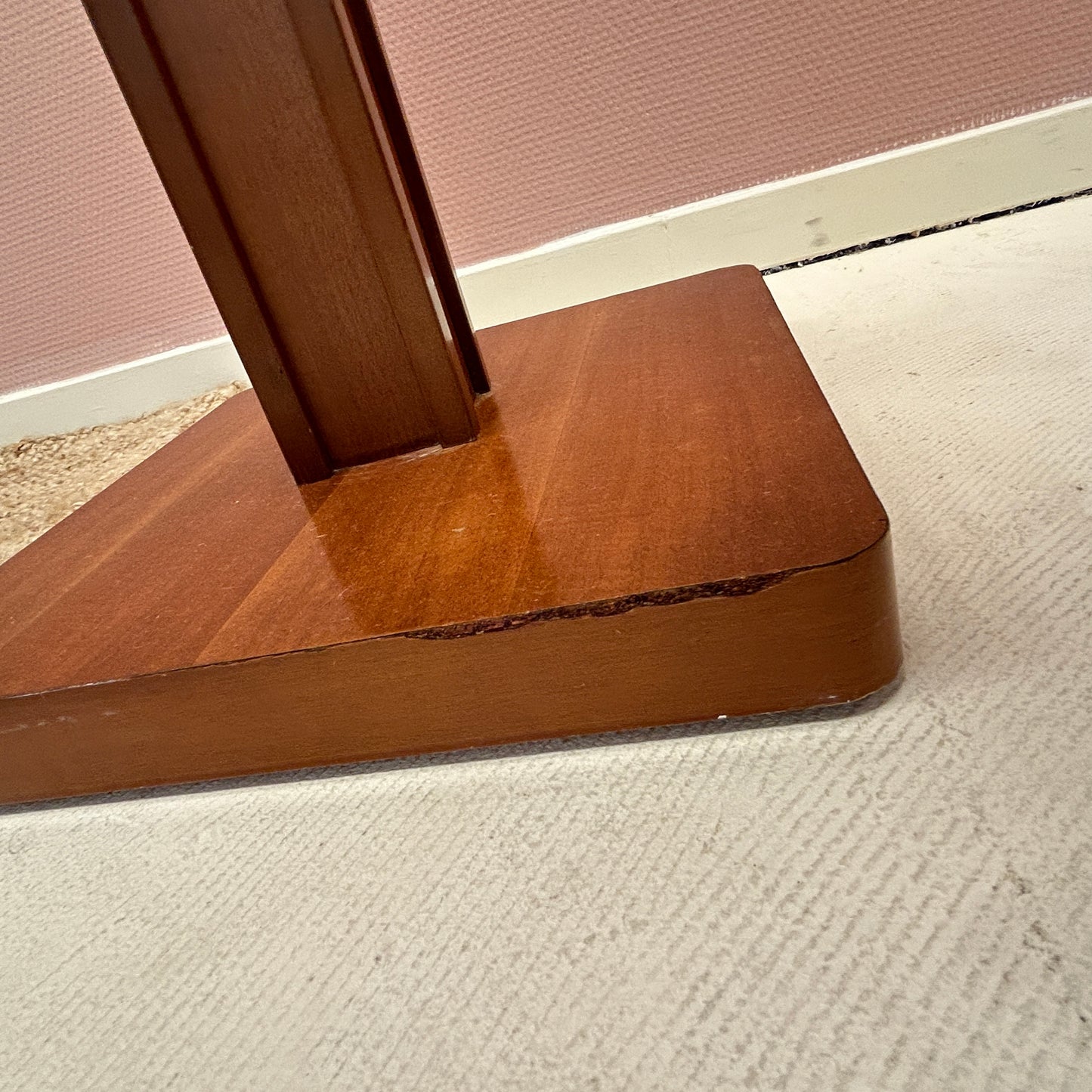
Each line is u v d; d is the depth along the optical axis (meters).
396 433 0.71
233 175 0.62
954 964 0.33
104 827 0.54
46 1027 0.41
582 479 0.57
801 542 0.43
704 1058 0.32
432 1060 0.35
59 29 1.52
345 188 0.62
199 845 0.50
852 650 0.43
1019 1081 0.29
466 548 0.52
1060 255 1.16
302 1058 0.36
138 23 0.57
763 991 0.34
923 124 1.47
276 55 0.58
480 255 1.67
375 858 0.45
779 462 0.52
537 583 0.46
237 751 0.51
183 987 0.41
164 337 1.83
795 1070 0.31
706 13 1.42
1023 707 0.43
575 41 1.46
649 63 1.47
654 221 1.58
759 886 0.38
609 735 0.49
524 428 0.70
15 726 0.53
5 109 1.60
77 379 1.87
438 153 1.58
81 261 1.75
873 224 1.52
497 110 1.53
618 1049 0.33
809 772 0.43
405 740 0.49
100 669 0.50
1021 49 1.39
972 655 0.48
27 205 1.69
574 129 1.54
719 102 1.50
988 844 0.37
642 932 0.37
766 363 0.69
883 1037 0.31
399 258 0.64
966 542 0.58
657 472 0.55
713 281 1.04
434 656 0.45
